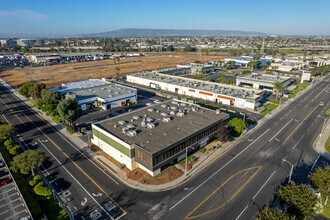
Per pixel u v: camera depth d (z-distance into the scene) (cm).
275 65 19725
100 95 9894
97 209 4003
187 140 5453
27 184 4694
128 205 4103
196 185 4659
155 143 5088
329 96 11538
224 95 10119
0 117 8662
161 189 4534
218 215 3862
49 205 4106
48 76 17150
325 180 4022
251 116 8719
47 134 7119
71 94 9381
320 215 3875
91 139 6469
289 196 3628
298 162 5569
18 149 5884
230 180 4828
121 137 5406
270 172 5134
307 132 7288
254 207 4050
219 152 5988
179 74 17200
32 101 10762
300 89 12962
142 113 7100
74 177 4931
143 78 14188
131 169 5138
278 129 7531
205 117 6750
